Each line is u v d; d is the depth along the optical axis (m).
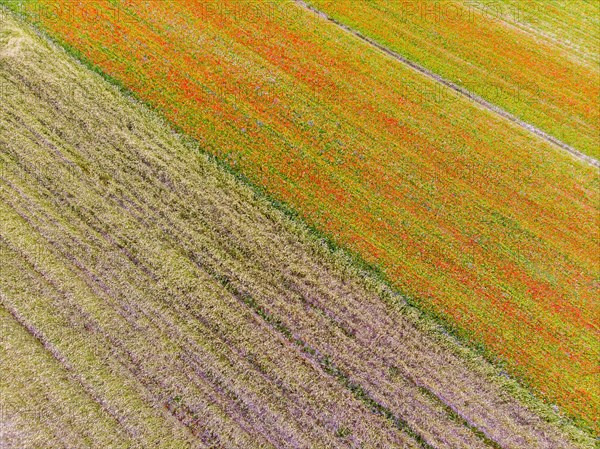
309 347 14.00
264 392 13.40
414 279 15.20
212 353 13.56
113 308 13.66
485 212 16.31
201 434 12.84
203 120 16.42
